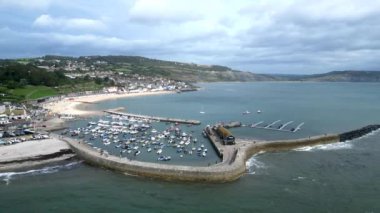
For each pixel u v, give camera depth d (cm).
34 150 10675
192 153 11106
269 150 11694
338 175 8969
